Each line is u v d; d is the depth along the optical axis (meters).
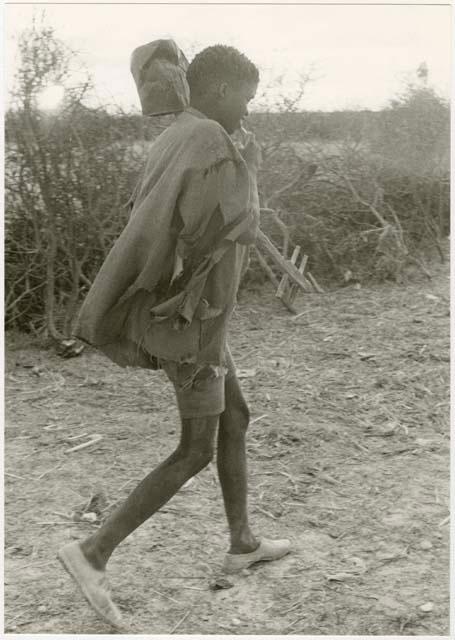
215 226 2.33
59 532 3.09
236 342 5.52
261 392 4.56
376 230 6.73
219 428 2.77
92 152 5.21
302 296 6.55
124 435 4.03
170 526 3.12
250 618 2.54
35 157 5.04
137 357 2.48
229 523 2.82
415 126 7.15
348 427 4.08
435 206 7.70
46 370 5.00
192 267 2.32
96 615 2.57
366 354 5.17
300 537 3.04
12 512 3.24
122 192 5.43
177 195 2.27
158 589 2.71
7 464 3.68
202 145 2.28
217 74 2.49
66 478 3.55
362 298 6.48
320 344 5.42
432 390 4.56
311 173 6.18
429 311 6.09
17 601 2.65
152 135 5.52
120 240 2.36
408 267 7.34
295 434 3.96
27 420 4.23
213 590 2.71
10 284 5.50
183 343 2.38
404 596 2.65
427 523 3.12
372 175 6.96
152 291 2.36
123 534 2.44
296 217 6.60
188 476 2.49
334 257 6.89
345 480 3.50
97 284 2.39
